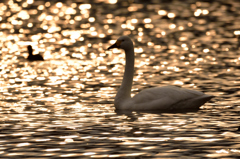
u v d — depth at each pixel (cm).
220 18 4134
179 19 4169
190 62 2322
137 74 2017
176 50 2736
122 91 1413
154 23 4003
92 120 1243
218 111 1339
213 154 943
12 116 1287
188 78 1906
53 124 1198
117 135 1088
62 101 1502
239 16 4219
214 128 1143
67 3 5450
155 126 1171
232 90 1652
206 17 4212
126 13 4619
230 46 2825
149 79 1900
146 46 2922
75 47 2992
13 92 1658
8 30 3878
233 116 1273
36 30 3875
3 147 998
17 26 4094
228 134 1086
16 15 4759
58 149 982
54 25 4125
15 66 2328
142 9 4822
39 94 1622
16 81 1895
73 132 1118
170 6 4941
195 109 1372
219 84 1766
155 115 1298
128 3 5200
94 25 4031
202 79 1877
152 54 2612
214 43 2956
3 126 1177
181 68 2153
